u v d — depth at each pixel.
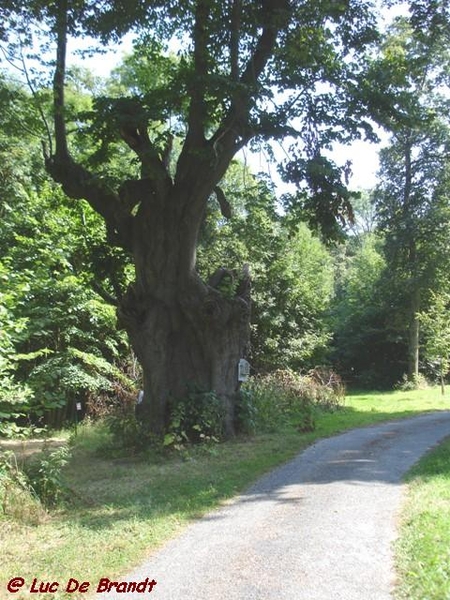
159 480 10.13
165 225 14.11
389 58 15.27
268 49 14.48
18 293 13.64
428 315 34.78
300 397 20.33
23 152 22.97
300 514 7.39
